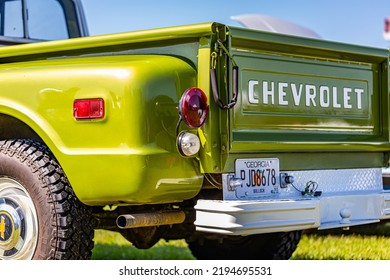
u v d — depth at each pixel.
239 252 4.91
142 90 3.57
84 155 3.66
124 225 3.67
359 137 4.51
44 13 5.38
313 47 4.16
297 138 4.11
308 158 4.16
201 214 3.57
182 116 3.57
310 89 4.22
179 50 3.79
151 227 4.30
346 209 4.00
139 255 5.71
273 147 3.88
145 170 3.54
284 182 4.00
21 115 3.86
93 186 3.66
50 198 3.78
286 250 4.86
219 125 3.68
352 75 4.49
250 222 3.49
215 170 3.66
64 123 3.73
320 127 4.27
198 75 3.70
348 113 4.46
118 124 3.59
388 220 4.38
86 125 3.67
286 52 4.08
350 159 4.43
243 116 3.84
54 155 3.80
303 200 3.74
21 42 5.18
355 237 6.38
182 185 3.66
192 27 3.68
